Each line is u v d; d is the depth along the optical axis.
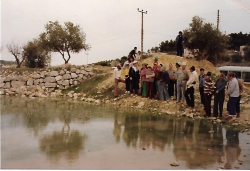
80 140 10.17
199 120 13.78
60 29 33.12
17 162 7.91
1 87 25.39
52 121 13.32
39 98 22.12
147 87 18.11
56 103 19.31
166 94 17.28
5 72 27.39
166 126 12.48
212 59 27.56
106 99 20.06
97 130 11.66
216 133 11.36
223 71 26.42
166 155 8.67
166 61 22.88
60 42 32.97
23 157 8.34
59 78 25.20
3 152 8.74
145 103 17.52
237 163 8.06
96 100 19.95
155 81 17.88
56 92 24.11
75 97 22.19
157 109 16.47
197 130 11.81
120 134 11.05
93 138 10.45
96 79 25.08
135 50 20.20
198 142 10.09
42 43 33.16
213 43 26.77
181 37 23.69
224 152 9.04
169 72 17.39
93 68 27.14
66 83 25.19
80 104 18.92
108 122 13.22
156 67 17.86
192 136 10.87
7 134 10.89
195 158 8.44
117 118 14.16
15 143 9.71
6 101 20.02
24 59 35.28
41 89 24.67
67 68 25.92
